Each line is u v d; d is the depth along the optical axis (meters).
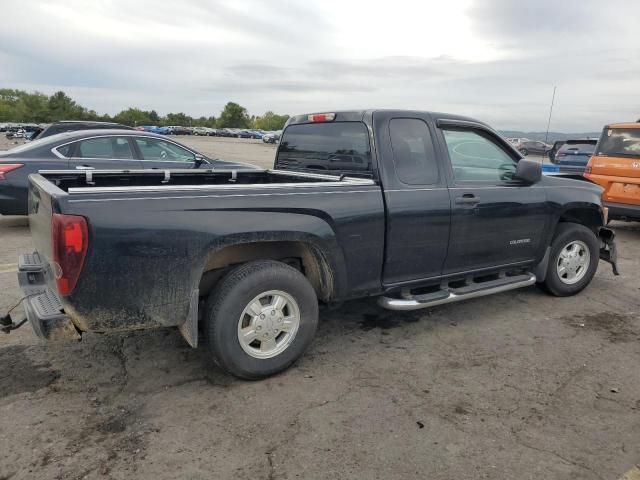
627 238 8.73
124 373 3.58
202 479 2.53
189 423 3.00
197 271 3.14
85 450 2.72
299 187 3.50
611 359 3.95
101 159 7.69
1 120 109.94
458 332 4.44
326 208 3.55
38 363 3.69
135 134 8.06
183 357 3.83
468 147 4.46
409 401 3.29
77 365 3.68
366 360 3.86
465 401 3.29
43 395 3.27
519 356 3.98
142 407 3.16
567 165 13.53
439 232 4.15
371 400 3.29
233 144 49.50
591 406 3.26
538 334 4.42
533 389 3.46
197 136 81.56
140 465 2.62
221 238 3.17
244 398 3.29
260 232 3.29
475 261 4.51
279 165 5.09
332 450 2.77
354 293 3.85
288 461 2.67
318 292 3.92
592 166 8.56
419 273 4.16
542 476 2.59
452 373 3.68
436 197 4.09
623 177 8.16
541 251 5.02
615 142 8.37
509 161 4.77
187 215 3.07
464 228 4.30
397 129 4.03
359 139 4.05
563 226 5.26
